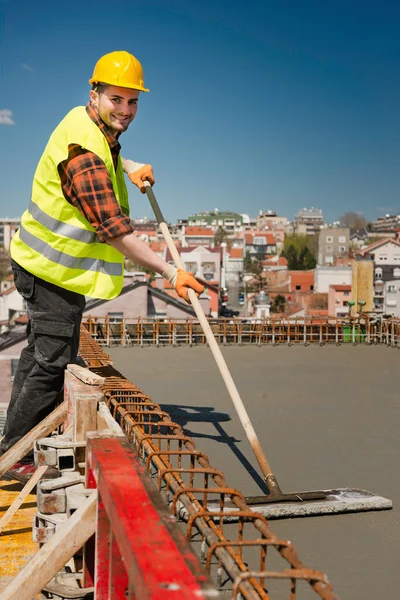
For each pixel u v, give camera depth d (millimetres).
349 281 89438
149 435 2871
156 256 3617
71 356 4375
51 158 3770
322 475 3834
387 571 2547
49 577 2340
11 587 2291
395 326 11773
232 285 117938
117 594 1927
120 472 2000
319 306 80438
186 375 7828
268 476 3363
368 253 105500
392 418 5457
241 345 11617
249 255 164750
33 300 4242
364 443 4605
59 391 4438
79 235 3898
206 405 5953
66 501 3080
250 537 2898
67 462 3598
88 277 4035
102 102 3850
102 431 2574
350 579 2475
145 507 1694
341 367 8797
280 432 4906
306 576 1461
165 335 11773
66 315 4258
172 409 5734
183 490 2119
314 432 4922
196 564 1376
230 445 4520
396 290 70500
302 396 6465
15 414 4426
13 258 4156
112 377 4246
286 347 11438
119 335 11812
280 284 102250
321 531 2975
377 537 2902
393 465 4059
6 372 25766
